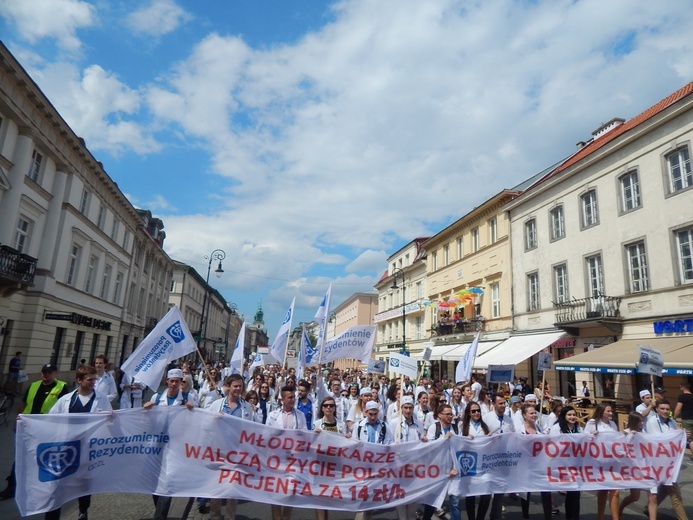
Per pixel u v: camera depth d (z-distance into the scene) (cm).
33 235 2019
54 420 530
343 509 566
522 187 3166
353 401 1169
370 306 6994
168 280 5016
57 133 2080
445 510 740
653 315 1697
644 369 884
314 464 576
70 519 609
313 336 11375
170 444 566
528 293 2459
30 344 1973
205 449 568
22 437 511
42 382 685
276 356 1412
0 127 1725
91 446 541
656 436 673
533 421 721
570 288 2138
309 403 736
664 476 657
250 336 13888
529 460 636
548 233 2325
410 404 656
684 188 1622
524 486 626
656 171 1739
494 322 2752
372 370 1412
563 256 2202
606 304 1884
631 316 1791
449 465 600
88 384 593
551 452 644
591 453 653
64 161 2181
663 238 1688
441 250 3641
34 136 1905
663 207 1697
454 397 1023
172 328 757
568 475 640
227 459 568
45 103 1883
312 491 567
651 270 1725
